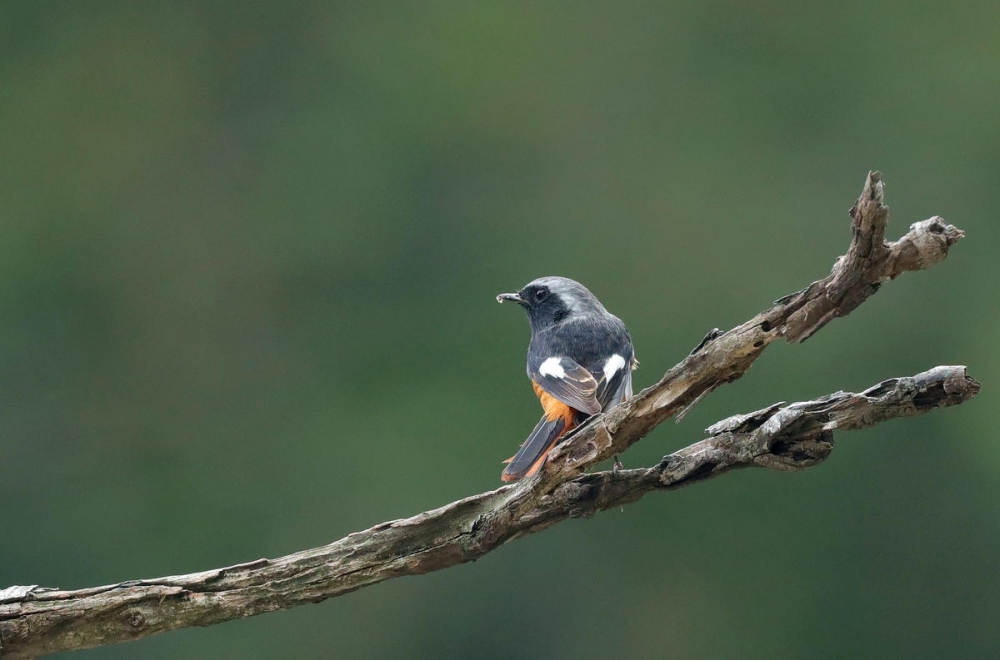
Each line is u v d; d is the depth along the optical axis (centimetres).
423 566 535
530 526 545
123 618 526
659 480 538
